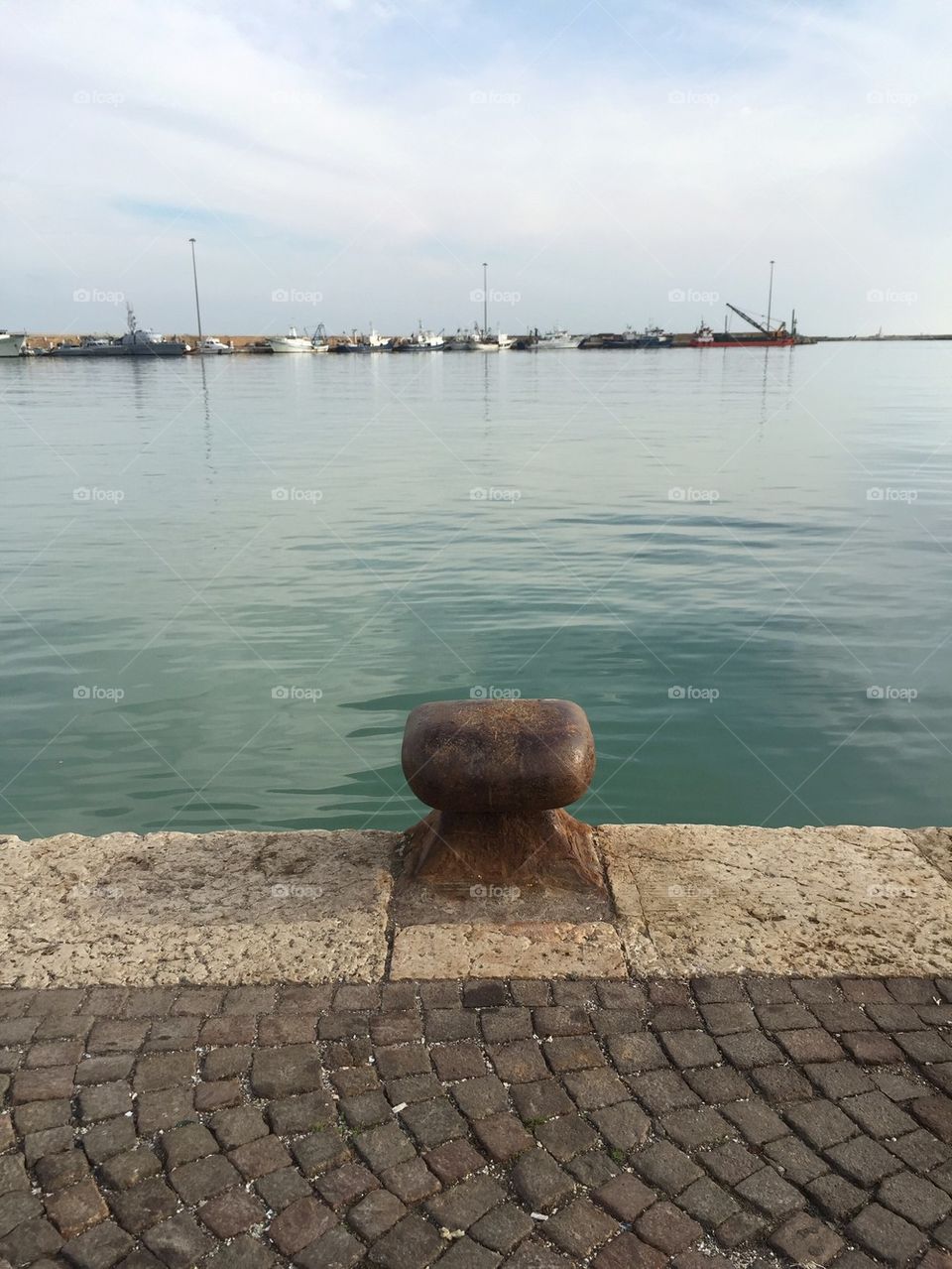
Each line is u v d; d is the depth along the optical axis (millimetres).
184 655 9672
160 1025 2793
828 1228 2127
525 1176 2275
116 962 3066
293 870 3607
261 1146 2367
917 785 6676
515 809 3480
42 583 12641
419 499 18906
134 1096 2527
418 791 3484
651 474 21531
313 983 2973
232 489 20406
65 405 44250
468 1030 2768
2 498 19578
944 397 45438
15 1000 2898
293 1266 2049
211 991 2938
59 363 96688
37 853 3730
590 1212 2174
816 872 3553
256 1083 2566
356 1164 2314
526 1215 2170
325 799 6582
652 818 6254
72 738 7660
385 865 3643
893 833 3836
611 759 7105
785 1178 2262
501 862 3531
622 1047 2693
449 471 22562
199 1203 2209
